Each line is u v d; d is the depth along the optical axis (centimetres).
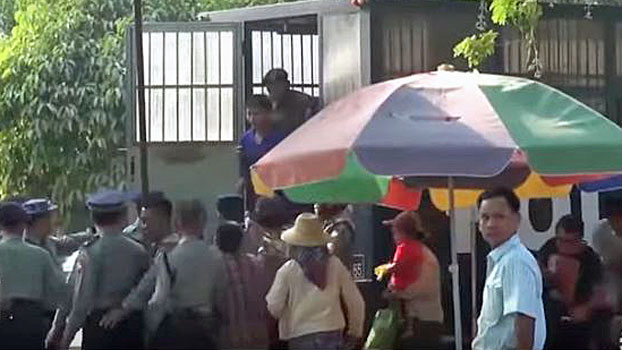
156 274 1065
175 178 1395
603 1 1477
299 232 1045
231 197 1200
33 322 1110
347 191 1171
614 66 1427
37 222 1186
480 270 1290
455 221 1185
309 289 1040
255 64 1433
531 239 1343
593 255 1136
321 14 1350
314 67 1473
